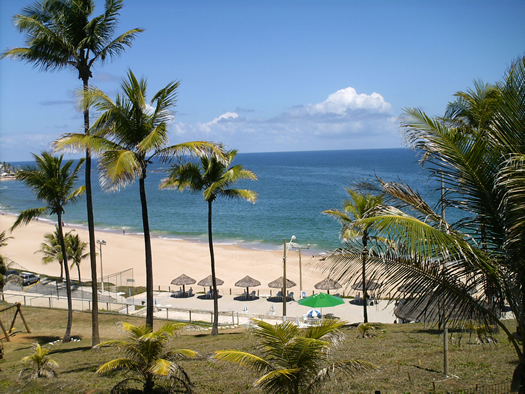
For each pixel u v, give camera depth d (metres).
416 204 7.13
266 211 99.31
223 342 17.94
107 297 31.86
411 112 6.90
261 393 9.98
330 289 33.88
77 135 14.28
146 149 14.36
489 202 6.71
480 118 7.11
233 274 45.47
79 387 11.09
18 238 68.19
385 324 23.27
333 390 10.30
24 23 15.27
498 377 10.55
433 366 12.16
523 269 6.27
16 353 18.59
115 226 85.88
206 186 22.91
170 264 50.38
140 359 9.40
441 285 6.88
